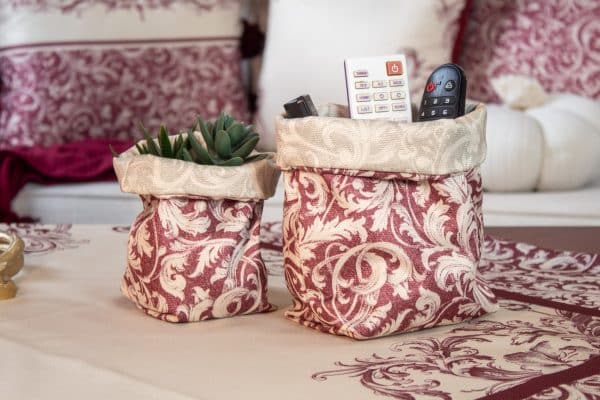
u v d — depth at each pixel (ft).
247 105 9.92
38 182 8.23
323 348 2.91
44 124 9.18
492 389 2.51
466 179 3.18
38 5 9.21
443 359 2.79
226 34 9.59
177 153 3.32
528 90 8.38
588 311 3.38
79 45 9.21
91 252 4.25
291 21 9.14
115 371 2.64
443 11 8.86
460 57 9.39
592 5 8.89
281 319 3.26
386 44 8.79
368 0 8.93
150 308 3.27
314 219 3.09
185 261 3.19
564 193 7.77
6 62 9.34
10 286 3.48
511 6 9.19
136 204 8.02
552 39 9.02
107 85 9.26
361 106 3.22
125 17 9.29
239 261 3.26
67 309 3.34
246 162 3.43
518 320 3.26
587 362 2.75
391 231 3.05
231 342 2.96
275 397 2.44
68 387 2.52
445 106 3.21
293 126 3.06
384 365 2.73
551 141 7.70
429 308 3.05
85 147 8.71
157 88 9.38
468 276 3.12
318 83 8.98
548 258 4.24
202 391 2.48
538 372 2.66
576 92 8.96
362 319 3.00
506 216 7.18
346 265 3.06
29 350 2.84
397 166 3.01
